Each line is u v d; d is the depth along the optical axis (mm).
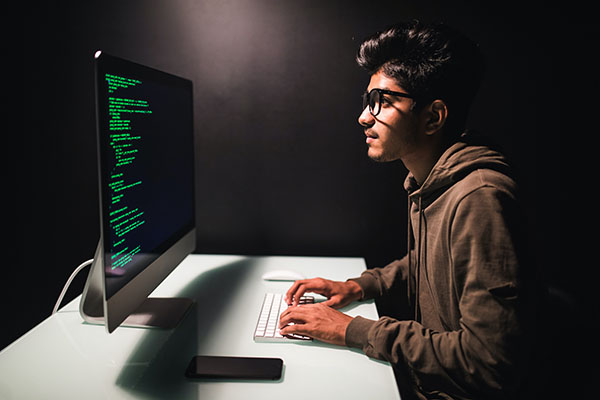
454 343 891
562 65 1678
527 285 863
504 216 872
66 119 1782
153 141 1151
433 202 1040
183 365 945
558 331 986
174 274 1535
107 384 872
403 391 1240
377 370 938
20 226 1844
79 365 941
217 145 1795
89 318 1134
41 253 1861
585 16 1646
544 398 947
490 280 856
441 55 983
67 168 1811
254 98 1760
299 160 1788
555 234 1770
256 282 1463
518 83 1699
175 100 1328
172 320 1146
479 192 893
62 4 1723
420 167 1108
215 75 1754
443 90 1002
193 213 1528
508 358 839
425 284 1148
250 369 913
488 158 976
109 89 898
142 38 1740
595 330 960
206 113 1777
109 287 896
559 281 1787
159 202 1196
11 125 1785
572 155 1724
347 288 1289
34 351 1002
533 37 1671
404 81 1000
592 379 900
